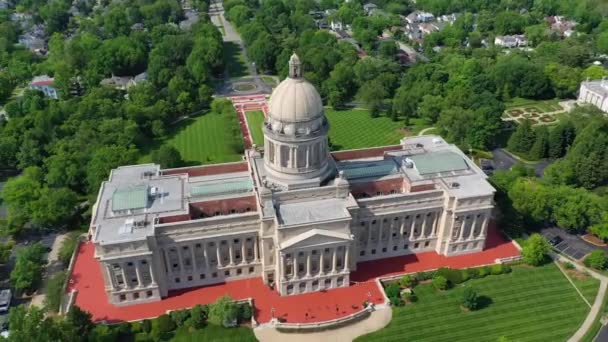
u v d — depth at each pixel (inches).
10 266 5492.1
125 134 7406.5
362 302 4977.9
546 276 5280.5
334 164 5659.5
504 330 4645.7
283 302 4992.6
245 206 5295.3
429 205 5354.3
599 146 6673.2
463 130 7726.4
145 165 5846.5
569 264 5383.9
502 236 5925.2
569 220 5807.1
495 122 7716.5
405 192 5620.1
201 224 4825.3
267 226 4849.9
